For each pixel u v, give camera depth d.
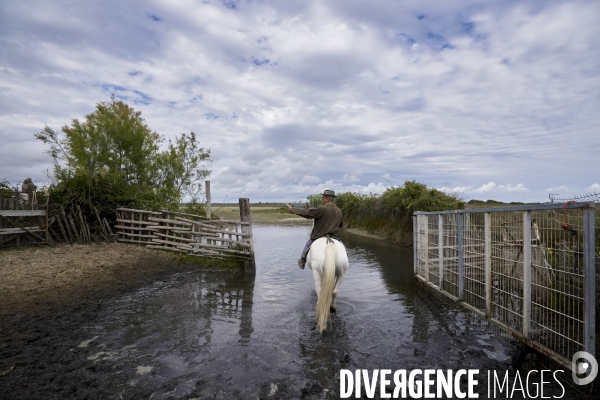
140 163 14.69
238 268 9.95
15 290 6.82
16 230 9.86
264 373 3.91
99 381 3.75
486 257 5.12
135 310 6.16
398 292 7.30
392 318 5.68
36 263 8.61
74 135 12.49
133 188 13.55
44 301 6.45
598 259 4.67
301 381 3.72
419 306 6.32
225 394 3.49
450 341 4.75
